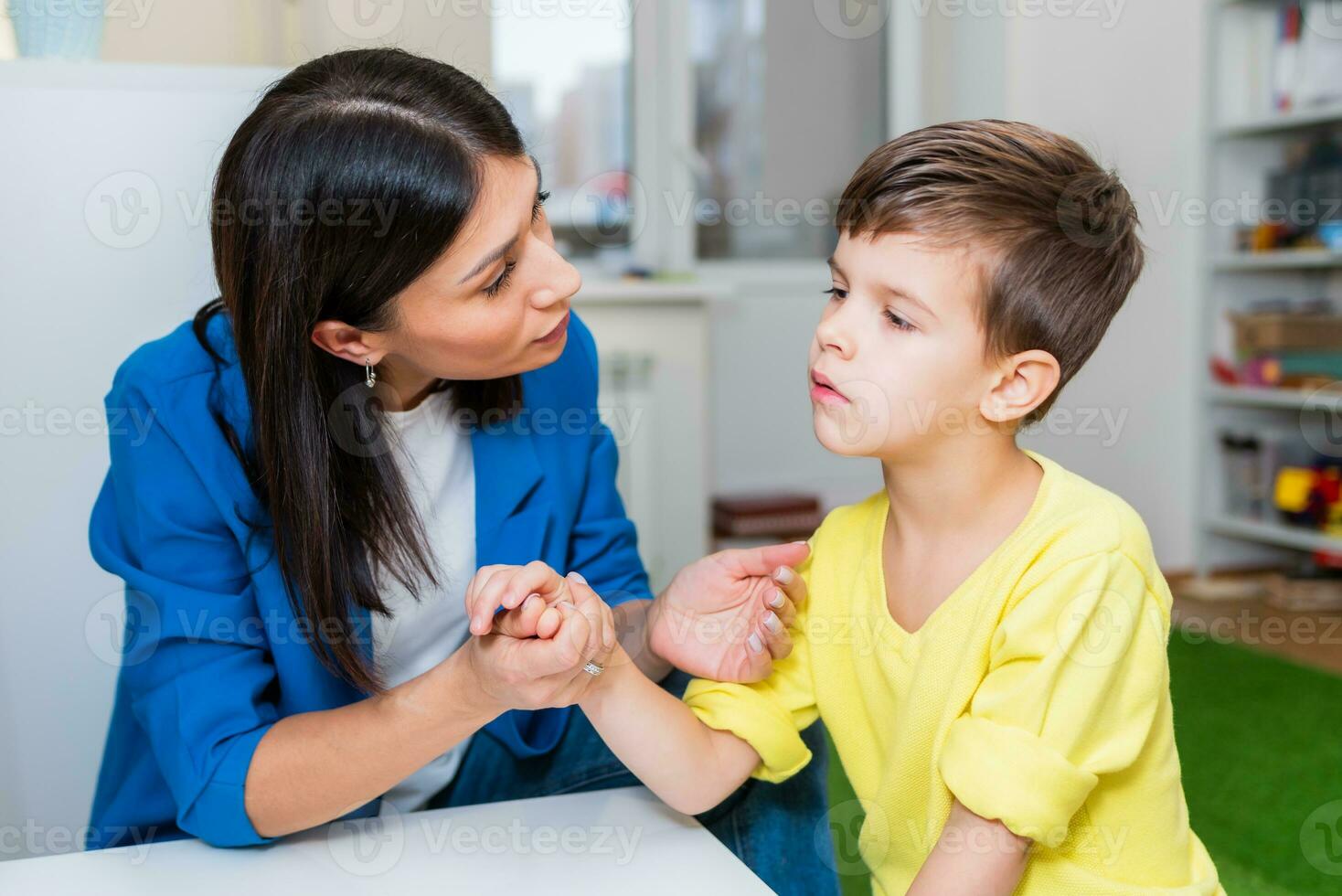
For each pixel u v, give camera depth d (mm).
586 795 705
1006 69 2576
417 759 626
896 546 700
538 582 575
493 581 577
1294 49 2604
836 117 3008
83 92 943
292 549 713
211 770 650
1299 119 2459
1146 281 2711
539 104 2721
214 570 745
